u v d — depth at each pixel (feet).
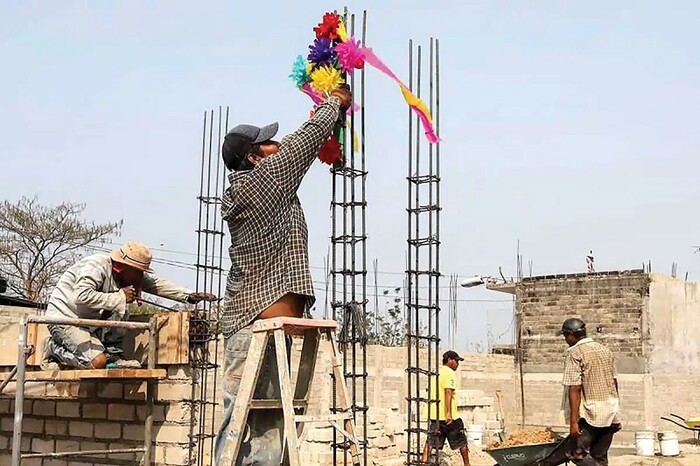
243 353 14.97
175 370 24.41
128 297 23.36
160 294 24.53
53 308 22.81
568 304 92.94
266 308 14.88
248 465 14.76
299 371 15.62
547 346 93.40
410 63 22.65
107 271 22.99
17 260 105.09
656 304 89.81
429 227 22.48
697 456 59.72
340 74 17.67
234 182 15.15
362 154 19.51
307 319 14.89
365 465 19.33
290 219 15.15
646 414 85.51
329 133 15.48
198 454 24.12
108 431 25.70
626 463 55.88
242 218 14.92
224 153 15.89
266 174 14.76
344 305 19.44
